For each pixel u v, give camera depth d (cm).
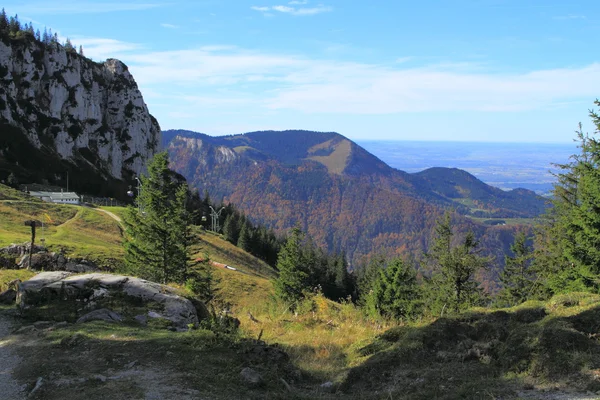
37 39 13975
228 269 5572
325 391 836
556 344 749
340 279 9375
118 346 935
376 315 1599
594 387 630
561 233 2323
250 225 13400
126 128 16188
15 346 984
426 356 895
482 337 952
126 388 729
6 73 12456
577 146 1969
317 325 1527
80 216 6209
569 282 1920
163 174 3167
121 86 16475
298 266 4388
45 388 743
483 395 669
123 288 1358
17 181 9775
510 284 3688
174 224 2956
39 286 1355
